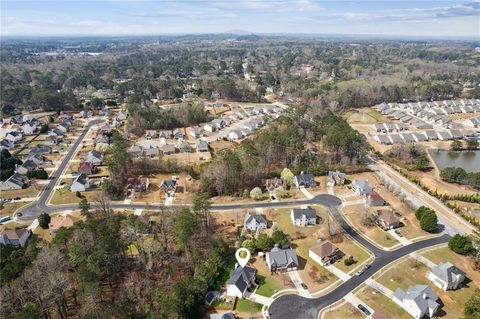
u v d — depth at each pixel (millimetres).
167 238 88438
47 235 94625
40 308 61562
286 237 89188
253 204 109250
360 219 99938
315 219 98312
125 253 81750
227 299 71250
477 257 80250
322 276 78000
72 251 71250
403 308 68688
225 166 115500
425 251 86250
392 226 95500
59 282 64312
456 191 119125
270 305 70062
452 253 85625
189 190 118062
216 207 107812
